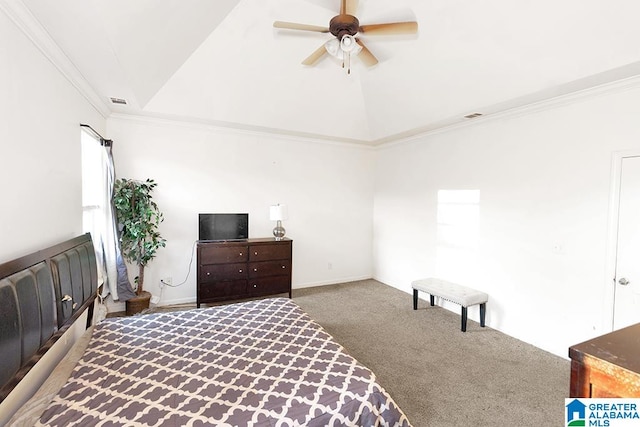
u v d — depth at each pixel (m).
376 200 5.83
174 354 1.95
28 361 1.51
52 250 1.92
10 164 1.62
